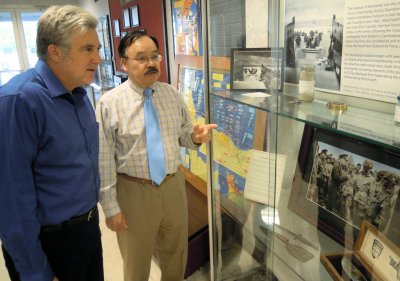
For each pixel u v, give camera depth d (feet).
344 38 3.66
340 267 3.78
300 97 4.03
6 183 3.25
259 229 5.19
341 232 3.87
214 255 5.50
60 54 3.45
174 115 5.54
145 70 5.05
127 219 5.40
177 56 9.10
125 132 5.11
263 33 4.74
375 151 3.37
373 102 3.46
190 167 9.01
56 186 3.69
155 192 5.26
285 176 4.73
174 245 5.93
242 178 5.31
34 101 3.34
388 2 3.12
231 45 4.92
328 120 3.32
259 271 5.35
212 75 4.77
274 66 4.30
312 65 4.10
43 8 24.56
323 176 4.08
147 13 11.01
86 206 4.07
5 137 3.19
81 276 4.29
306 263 4.37
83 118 3.98
